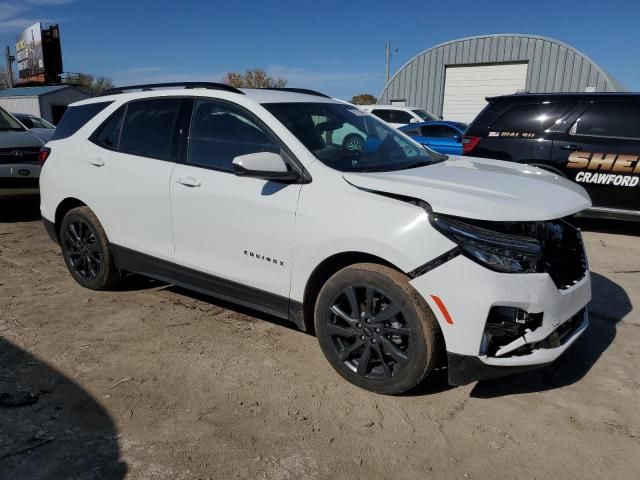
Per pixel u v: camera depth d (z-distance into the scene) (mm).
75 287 4895
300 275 3322
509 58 21656
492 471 2562
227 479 2482
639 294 4895
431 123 12758
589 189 7016
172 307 4453
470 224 2799
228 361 3555
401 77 24688
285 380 3328
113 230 4414
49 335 3908
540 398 3186
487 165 3908
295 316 3455
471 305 2760
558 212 2918
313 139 3514
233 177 3617
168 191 3932
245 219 3516
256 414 2977
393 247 2900
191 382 3295
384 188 3045
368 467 2578
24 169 7043
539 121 7340
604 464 2615
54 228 4965
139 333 3953
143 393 3166
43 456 2607
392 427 2883
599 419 2979
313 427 2871
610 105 6914
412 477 2518
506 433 2850
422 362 2947
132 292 4781
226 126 3770
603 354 3736
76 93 40875
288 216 3307
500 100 7738
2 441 2709
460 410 3051
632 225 7766
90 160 4504
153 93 4297
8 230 7137
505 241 2777
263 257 3479
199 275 3896
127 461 2586
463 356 2828
